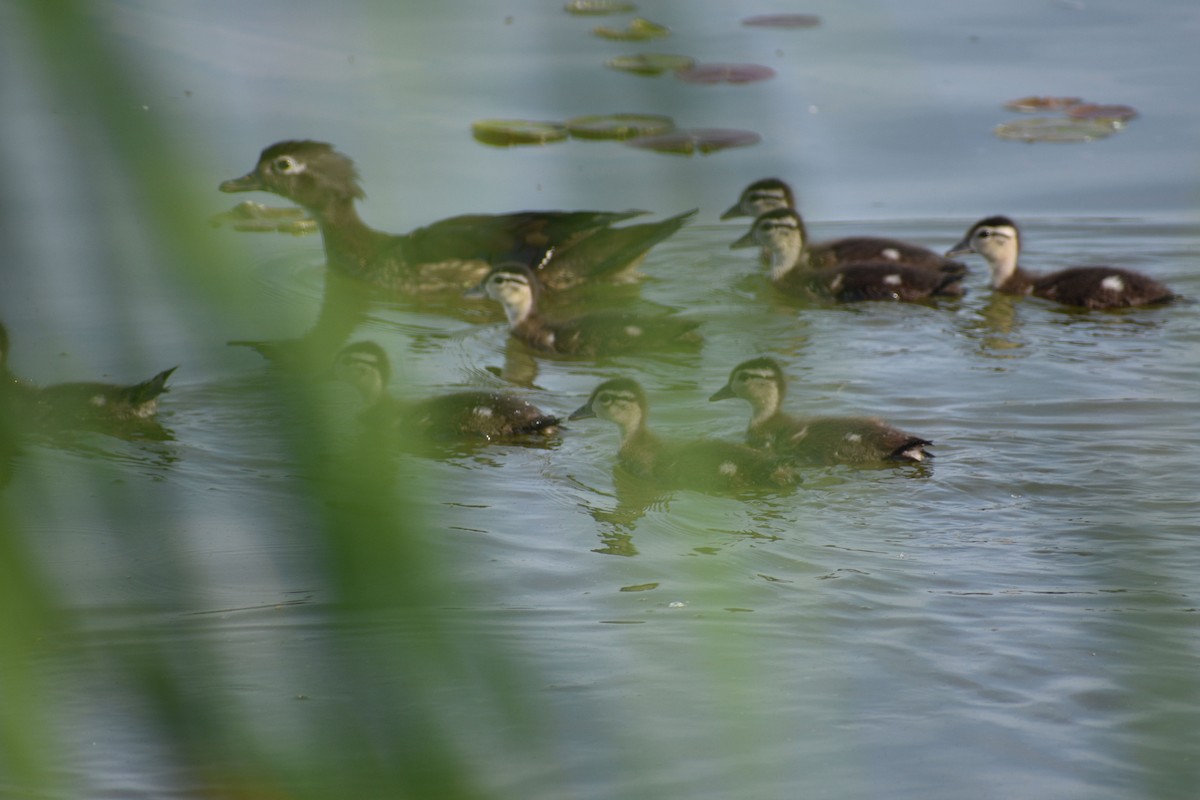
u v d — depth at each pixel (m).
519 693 3.30
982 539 12.85
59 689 9.24
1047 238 23.30
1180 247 22.88
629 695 9.40
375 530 2.81
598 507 13.98
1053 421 16.06
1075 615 10.94
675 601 11.35
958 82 28.98
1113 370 17.84
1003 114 27.42
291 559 11.56
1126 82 28.84
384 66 4.39
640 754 8.48
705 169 3.96
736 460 14.53
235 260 2.61
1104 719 9.12
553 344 19.77
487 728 3.22
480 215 23.11
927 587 11.64
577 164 4.98
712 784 8.21
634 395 15.38
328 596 3.03
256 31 20.53
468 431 16.09
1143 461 14.82
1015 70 29.56
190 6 20.75
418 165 23.89
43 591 3.02
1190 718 9.12
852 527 13.24
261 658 9.56
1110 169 25.66
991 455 15.07
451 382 18.38
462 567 12.17
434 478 14.76
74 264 2.92
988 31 32.00
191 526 12.70
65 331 16.98
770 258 23.56
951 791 8.15
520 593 11.56
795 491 14.22
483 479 14.83
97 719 8.80
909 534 13.03
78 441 15.27
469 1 3.45
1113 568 12.07
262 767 4.08
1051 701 9.38
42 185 2.91
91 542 12.05
